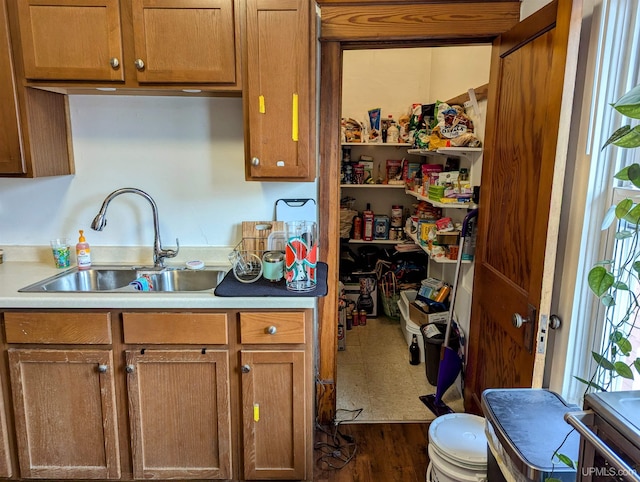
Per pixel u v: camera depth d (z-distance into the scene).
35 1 1.74
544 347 1.51
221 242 2.29
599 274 1.14
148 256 2.28
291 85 1.82
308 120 1.84
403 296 3.54
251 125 1.85
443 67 3.37
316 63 1.98
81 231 2.18
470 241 2.56
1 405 1.80
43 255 2.28
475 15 1.99
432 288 3.15
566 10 1.36
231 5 1.75
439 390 2.50
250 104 1.84
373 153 3.97
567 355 1.55
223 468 1.84
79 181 2.22
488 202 2.07
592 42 1.43
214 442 1.83
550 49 1.48
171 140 2.20
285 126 1.85
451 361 2.47
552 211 1.44
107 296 1.74
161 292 1.78
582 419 0.91
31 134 1.88
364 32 2.04
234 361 1.77
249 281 1.89
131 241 2.28
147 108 2.17
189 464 1.85
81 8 1.75
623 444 0.80
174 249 2.28
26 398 1.79
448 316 2.63
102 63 1.79
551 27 1.48
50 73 1.79
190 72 1.80
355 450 2.16
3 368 1.78
